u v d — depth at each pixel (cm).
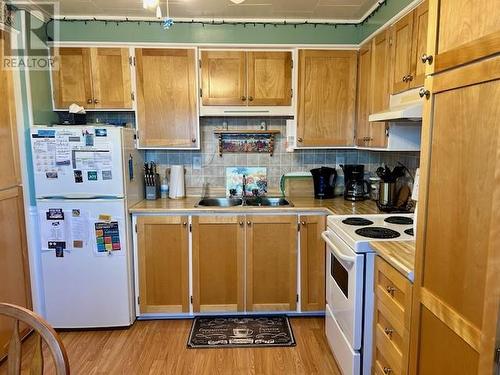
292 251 276
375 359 178
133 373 213
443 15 112
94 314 262
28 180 253
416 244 130
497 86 88
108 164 251
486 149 92
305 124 296
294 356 230
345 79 294
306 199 311
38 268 259
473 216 98
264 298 280
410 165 271
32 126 248
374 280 178
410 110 173
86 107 284
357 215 243
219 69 288
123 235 258
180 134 291
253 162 328
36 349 97
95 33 280
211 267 275
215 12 273
